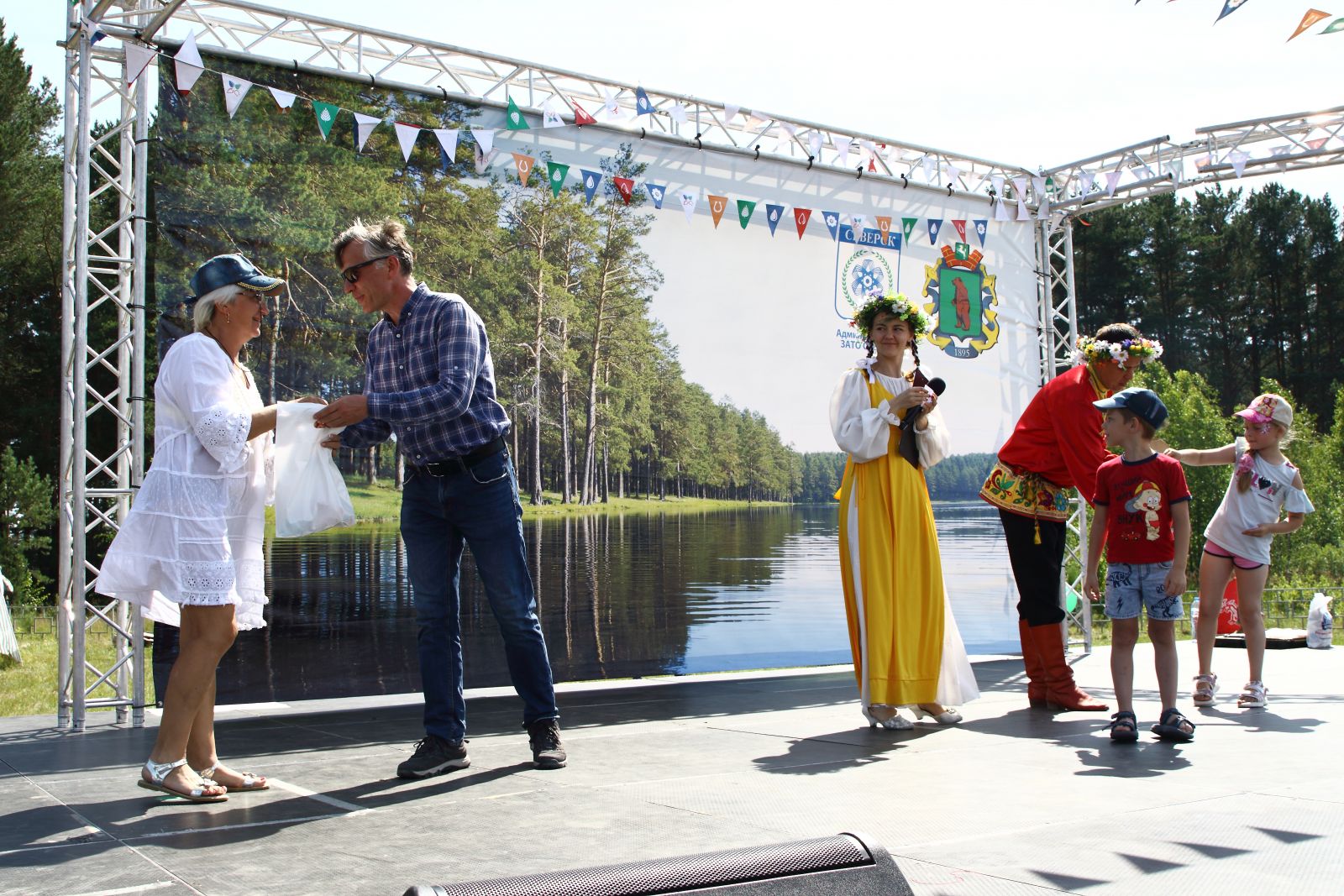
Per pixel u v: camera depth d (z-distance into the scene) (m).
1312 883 1.83
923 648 4.17
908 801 2.61
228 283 2.81
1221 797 2.62
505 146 6.04
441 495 3.21
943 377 7.51
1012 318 7.84
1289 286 33.50
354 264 3.21
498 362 6.00
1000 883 1.84
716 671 6.43
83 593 4.87
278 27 5.51
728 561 6.53
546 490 6.08
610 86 6.32
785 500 6.75
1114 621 3.79
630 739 3.84
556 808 2.54
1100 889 1.80
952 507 7.45
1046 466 4.76
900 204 7.38
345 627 5.45
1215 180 7.72
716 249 6.67
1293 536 26.66
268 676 5.24
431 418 3.04
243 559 2.85
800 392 6.88
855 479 4.27
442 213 5.85
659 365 6.47
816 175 7.05
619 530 6.25
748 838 2.20
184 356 2.70
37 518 16.42
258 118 5.39
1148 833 2.22
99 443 17.70
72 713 4.83
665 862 1.29
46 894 1.83
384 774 3.11
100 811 2.57
